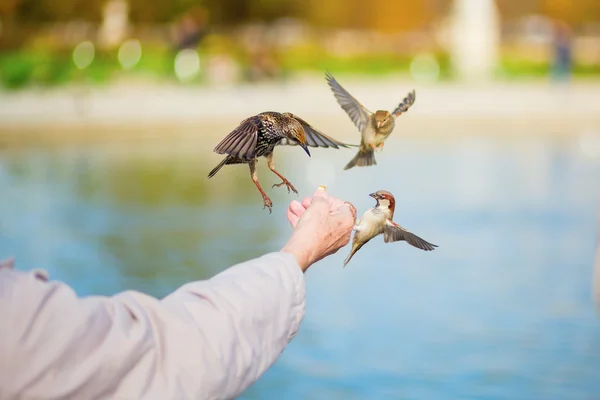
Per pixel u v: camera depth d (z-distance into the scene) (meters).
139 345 1.93
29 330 1.83
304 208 2.66
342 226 2.44
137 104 25.31
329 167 18.30
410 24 60.75
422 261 11.17
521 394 7.02
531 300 9.55
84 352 1.87
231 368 2.04
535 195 15.42
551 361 7.82
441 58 38.12
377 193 2.70
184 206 14.12
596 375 7.53
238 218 13.26
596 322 8.83
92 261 10.73
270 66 31.91
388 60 41.25
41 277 1.94
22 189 15.42
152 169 17.69
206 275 10.16
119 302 2.01
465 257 11.27
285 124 2.55
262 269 2.22
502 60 40.81
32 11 49.06
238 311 2.10
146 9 51.06
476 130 24.62
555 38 35.25
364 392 7.09
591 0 61.62
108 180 16.39
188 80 30.72
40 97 25.66
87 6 49.44
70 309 1.88
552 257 11.27
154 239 11.84
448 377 7.47
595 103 28.50
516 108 27.28
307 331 8.58
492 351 8.05
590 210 14.09
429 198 15.07
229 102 26.61
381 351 8.05
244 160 2.59
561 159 19.91
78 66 28.19
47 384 1.83
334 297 9.68
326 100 27.61
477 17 36.62
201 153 19.91
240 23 57.91
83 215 13.35
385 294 9.80
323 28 60.50
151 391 1.94
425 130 24.44
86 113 23.19
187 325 2.03
